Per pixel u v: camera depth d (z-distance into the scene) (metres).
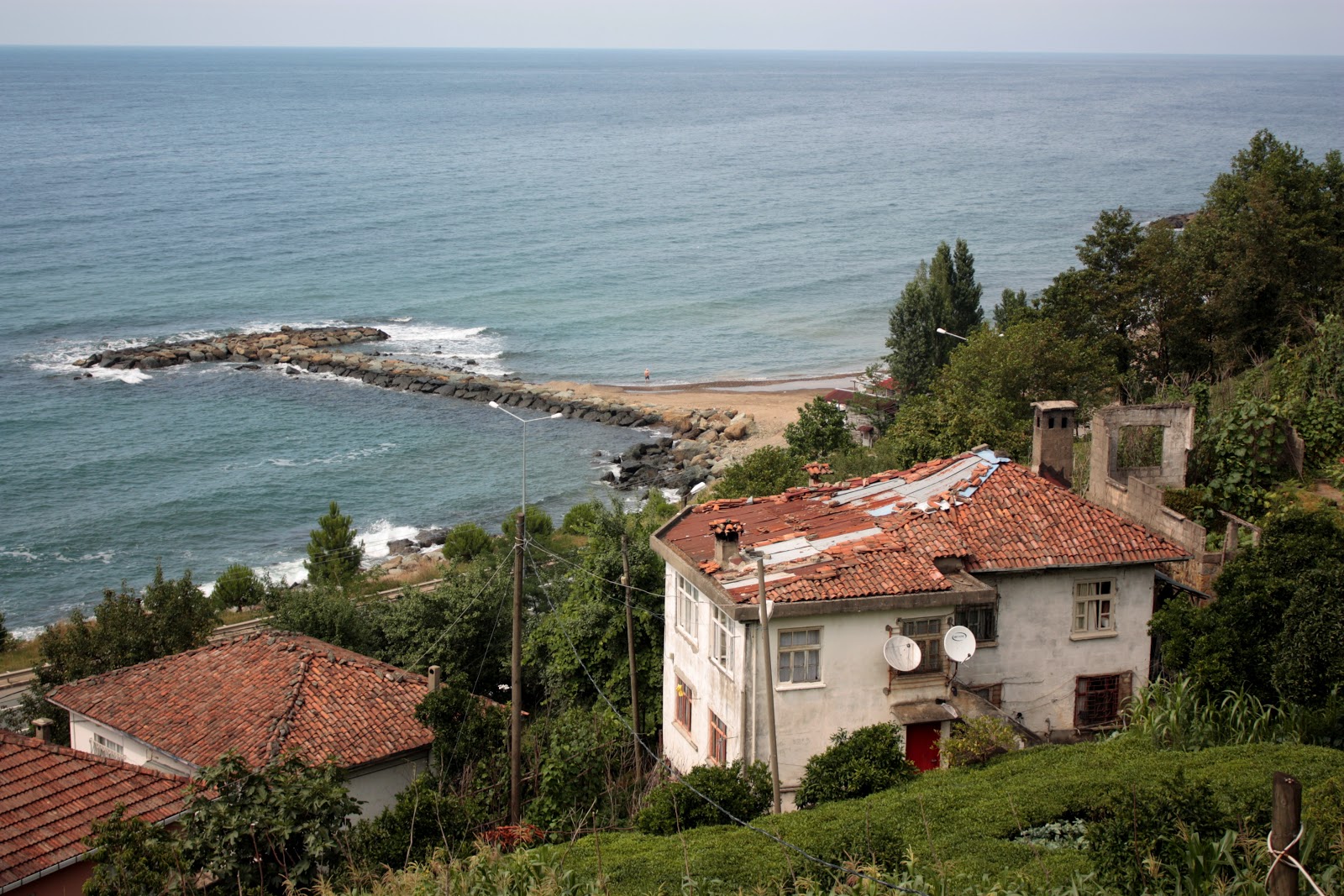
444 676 40.31
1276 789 14.92
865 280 150.38
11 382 104.81
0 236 167.75
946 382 59.19
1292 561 27.00
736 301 140.50
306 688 32.38
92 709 33.59
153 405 100.31
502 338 124.75
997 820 23.77
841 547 30.89
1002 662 30.98
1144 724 27.62
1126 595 31.56
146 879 20.34
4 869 22.89
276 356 113.62
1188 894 18.55
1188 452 39.34
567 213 198.38
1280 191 64.94
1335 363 44.59
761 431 93.56
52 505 79.25
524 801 30.09
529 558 45.81
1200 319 62.69
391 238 175.62
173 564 71.12
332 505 64.50
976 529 31.45
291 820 22.62
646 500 76.56
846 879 21.20
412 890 21.17
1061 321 62.66
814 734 29.20
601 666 37.38
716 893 21.31
